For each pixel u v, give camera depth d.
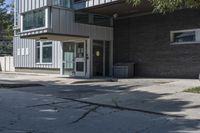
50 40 24.91
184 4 14.17
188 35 20.27
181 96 13.77
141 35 22.77
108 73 24.30
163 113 11.01
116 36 24.31
